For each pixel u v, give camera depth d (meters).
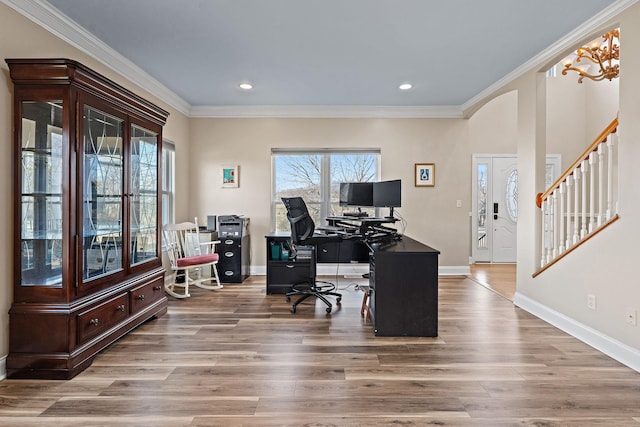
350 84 4.37
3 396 2.05
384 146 5.45
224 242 4.98
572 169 3.15
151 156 3.39
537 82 3.62
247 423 1.81
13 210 2.27
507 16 2.78
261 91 4.64
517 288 3.94
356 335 3.03
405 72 3.97
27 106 2.29
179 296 4.20
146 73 3.98
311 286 4.30
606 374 2.34
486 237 6.71
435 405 1.97
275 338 2.96
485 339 2.95
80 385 2.18
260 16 2.76
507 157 6.70
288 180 5.66
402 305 3.01
